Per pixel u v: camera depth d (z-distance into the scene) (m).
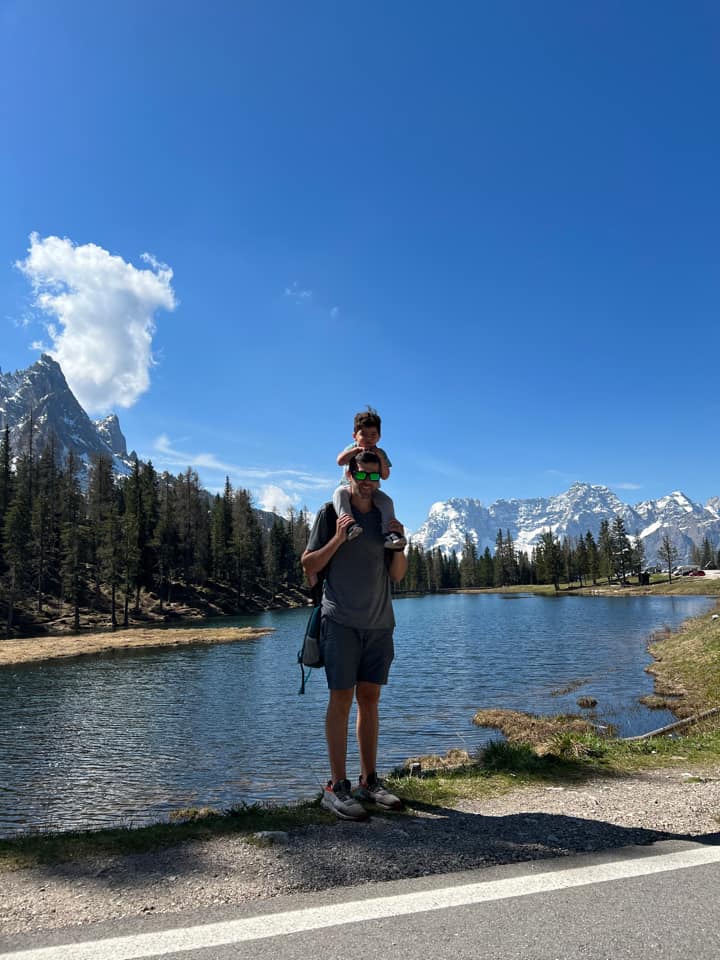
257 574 113.38
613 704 20.91
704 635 32.31
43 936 2.40
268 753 15.99
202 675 31.47
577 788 5.33
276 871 3.05
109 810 11.70
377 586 4.29
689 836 3.67
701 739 8.30
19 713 22.41
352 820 3.92
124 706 23.42
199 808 11.52
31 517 89.69
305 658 4.36
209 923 2.49
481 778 5.62
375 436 4.35
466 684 26.92
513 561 198.50
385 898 2.71
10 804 12.16
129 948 2.28
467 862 3.17
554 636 48.25
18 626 69.31
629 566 144.75
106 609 81.81
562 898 2.71
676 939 2.33
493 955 2.21
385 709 21.48
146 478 116.25
